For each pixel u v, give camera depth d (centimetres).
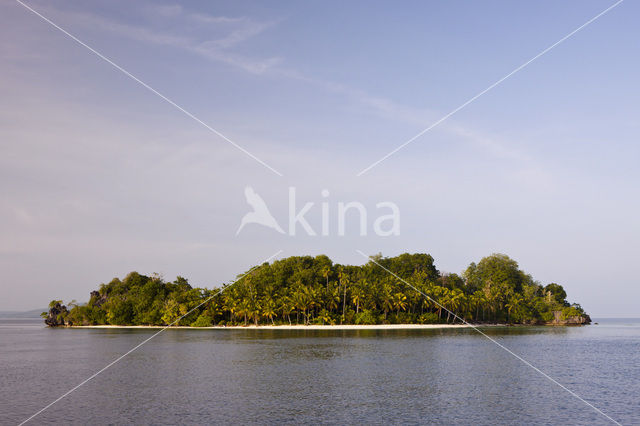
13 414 4247
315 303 15925
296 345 10312
